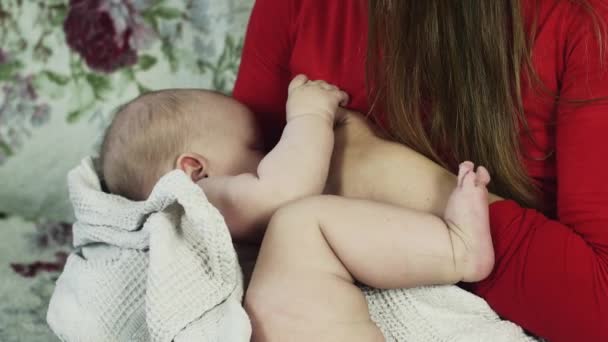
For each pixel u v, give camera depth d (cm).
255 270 94
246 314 88
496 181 106
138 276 101
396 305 97
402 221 93
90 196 109
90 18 170
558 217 98
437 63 105
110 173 119
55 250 167
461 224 93
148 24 169
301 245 93
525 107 103
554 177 105
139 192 118
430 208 101
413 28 105
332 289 90
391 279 94
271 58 132
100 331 102
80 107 174
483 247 93
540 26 100
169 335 90
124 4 169
